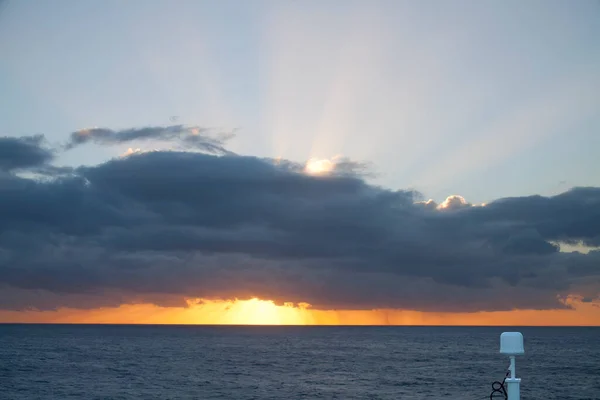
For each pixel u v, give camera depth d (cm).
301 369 9394
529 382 7644
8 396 6153
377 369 9469
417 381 7762
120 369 9012
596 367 9838
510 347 1098
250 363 10462
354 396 6347
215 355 12462
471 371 9169
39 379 7594
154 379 7725
